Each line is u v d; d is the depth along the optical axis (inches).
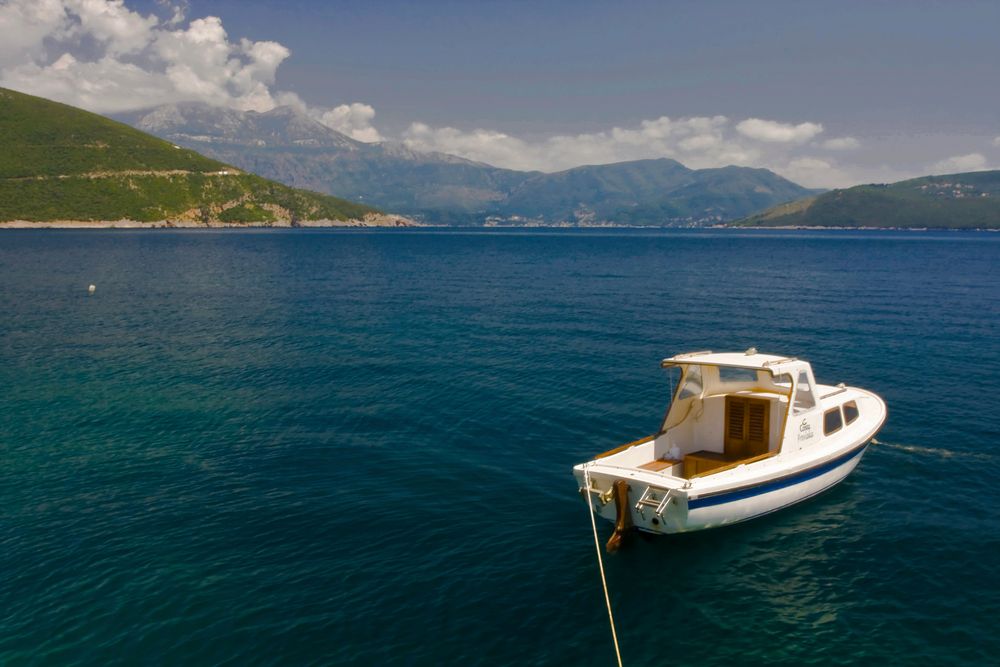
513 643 535.5
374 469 885.2
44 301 2524.6
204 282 3270.2
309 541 693.3
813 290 2935.5
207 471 879.1
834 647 531.5
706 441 814.5
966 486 820.0
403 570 638.5
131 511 761.0
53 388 1284.4
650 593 605.3
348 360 1520.7
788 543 690.8
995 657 515.2
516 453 944.3
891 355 1551.4
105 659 513.7
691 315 2188.7
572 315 2192.4
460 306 2426.2
